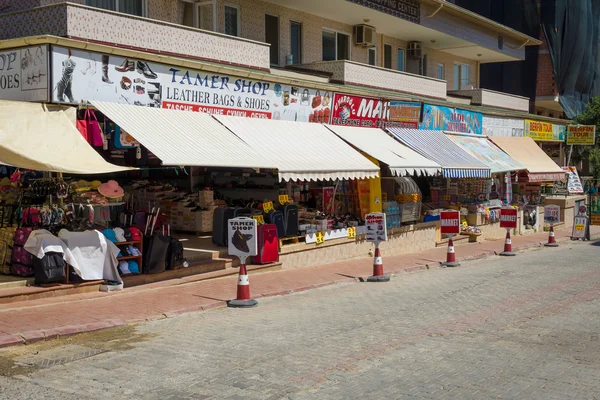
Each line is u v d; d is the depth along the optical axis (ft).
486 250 70.23
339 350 26.91
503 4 130.82
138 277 40.96
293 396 20.92
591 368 24.67
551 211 79.20
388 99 68.69
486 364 25.05
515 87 135.85
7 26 43.37
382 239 49.01
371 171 55.52
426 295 41.60
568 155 125.70
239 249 37.73
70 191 39.58
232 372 23.56
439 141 74.18
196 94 47.50
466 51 101.81
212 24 58.18
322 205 61.67
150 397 20.72
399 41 91.30
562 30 132.77
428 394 21.26
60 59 38.52
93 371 23.68
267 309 36.70
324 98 60.29
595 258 64.59
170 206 58.44
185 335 29.71
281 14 69.62
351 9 72.08
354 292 43.32
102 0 49.70
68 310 33.68
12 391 21.24
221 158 41.55
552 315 35.04
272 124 53.21
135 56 42.68
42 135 36.11
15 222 39.09
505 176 89.40
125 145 41.78
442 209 74.84
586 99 140.46
